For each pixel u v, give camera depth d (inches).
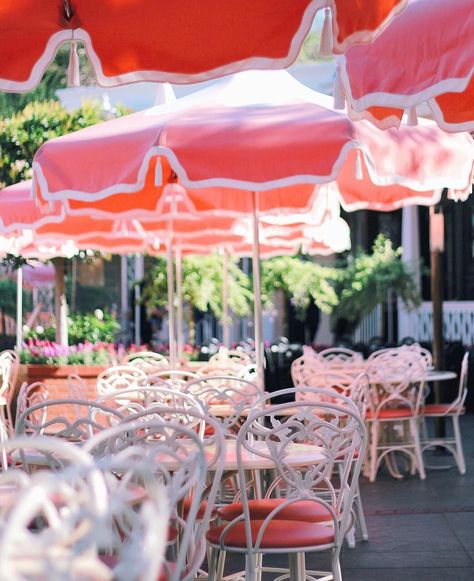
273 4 166.1
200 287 556.1
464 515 299.3
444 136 247.6
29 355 451.5
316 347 612.1
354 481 175.5
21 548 82.5
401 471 389.4
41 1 167.5
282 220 376.5
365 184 319.0
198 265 556.4
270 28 169.6
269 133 220.8
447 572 234.8
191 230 403.9
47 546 83.0
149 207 301.3
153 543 85.9
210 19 168.6
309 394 328.2
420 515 301.3
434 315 444.1
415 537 271.9
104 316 572.7
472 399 613.0
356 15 157.4
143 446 172.6
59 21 169.6
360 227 829.2
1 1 167.2
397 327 772.6
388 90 168.2
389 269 658.8
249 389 305.7
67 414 435.8
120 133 235.5
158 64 173.8
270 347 590.6
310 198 327.3
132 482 169.3
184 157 219.6
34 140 470.6
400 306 746.2
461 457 380.2
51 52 171.2
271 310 692.7
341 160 214.2
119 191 223.8
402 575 232.7
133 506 144.6
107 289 797.2
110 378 327.3
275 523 179.3
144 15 168.4
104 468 92.4
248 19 168.2
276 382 573.9
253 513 189.5
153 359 478.9
